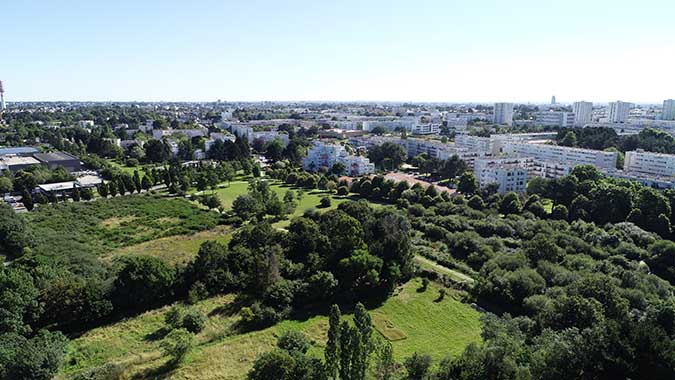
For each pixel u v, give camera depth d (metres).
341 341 57.50
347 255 95.06
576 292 77.25
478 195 157.50
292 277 92.69
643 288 83.62
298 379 57.47
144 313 81.44
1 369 58.28
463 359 58.06
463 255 111.62
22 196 152.12
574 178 149.38
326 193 185.62
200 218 143.62
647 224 123.31
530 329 72.19
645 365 52.34
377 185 176.12
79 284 78.19
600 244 110.88
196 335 74.75
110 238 123.31
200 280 89.44
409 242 104.38
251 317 78.56
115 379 62.72
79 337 73.31
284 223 140.00
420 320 83.69
